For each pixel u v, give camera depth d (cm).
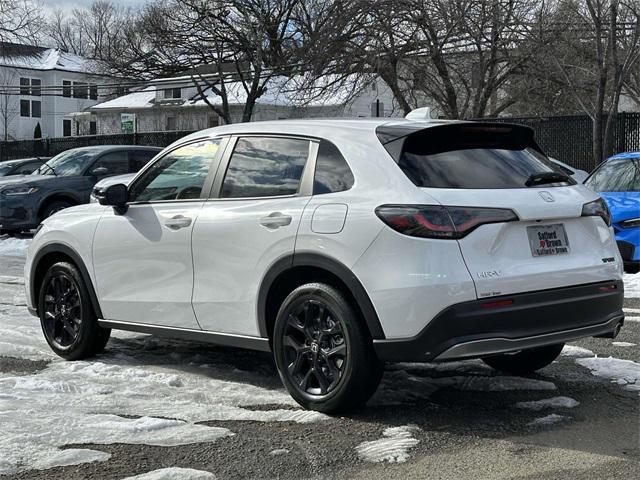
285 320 484
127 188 591
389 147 466
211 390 530
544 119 1967
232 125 565
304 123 522
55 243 630
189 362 616
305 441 427
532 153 515
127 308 586
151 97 5603
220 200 537
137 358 632
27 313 834
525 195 460
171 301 554
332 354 464
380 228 439
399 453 408
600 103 1748
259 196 515
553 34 2066
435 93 2319
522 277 440
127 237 580
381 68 2189
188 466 390
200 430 443
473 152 479
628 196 1092
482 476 378
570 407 491
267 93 4672
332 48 2239
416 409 485
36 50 3484
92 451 408
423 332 427
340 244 454
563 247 469
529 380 553
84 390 529
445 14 2086
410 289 427
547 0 2102
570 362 608
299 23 2781
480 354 428
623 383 547
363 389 457
